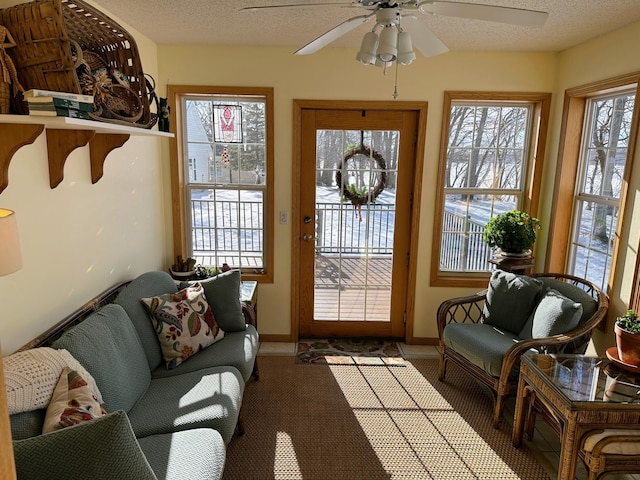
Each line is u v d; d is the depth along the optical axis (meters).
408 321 3.66
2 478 0.58
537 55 3.23
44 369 1.45
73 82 1.51
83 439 1.11
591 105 3.02
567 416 1.84
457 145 3.49
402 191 3.52
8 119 1.39
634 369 2.05
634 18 2.39
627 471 1.81
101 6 2.34
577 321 2.47
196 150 3.49
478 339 2.68
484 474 2.13
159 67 3.23
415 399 2.80
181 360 2.32
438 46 2.02
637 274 2.42
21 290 1.78
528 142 3.46
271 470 2.13
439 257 3.61
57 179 1.95
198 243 3.64
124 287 2.59
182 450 1.60
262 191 3.53
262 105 3.41
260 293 3.61
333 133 3.43
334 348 3.57
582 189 3.11
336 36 1.98
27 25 1.47
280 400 2.76
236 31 2.81
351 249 3.62
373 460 2.22
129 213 2.80
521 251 3.11
